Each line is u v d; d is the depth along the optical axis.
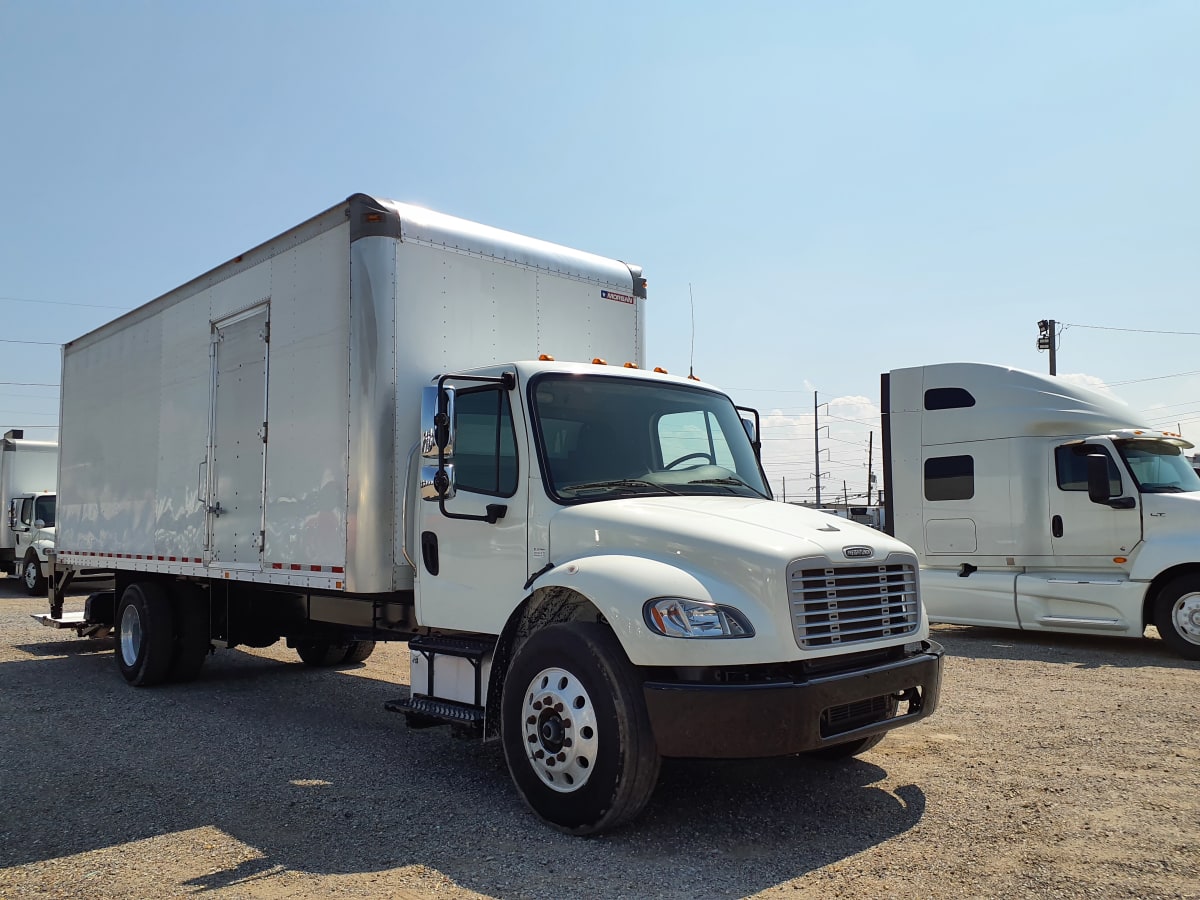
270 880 4.01
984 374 11.94
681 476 5.76
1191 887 3.81
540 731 4.69
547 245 7.23
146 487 8.95
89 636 10.88
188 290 8.37
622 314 7.64
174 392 8.52
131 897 3.84
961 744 6.22
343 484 6.09
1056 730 6.60
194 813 4.97
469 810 4.98
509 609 5.29
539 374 5.46
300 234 6.78
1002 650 10.66
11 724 7.24
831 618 4.54
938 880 3.93
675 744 4.27
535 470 5.23
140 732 6.95
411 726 5.89
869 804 4.99
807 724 4.25
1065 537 11.18
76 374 10.82
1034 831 4.51
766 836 4.52
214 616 8.92
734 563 4.42
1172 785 5.25
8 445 20.62
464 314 6.48
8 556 20.56
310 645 9.61
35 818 4.90
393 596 6.66
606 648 4.47
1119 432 11.04
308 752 6.31
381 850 4.38
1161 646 10.93
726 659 4.23
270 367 7.05
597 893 3.83
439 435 5.37
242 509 7.32
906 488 12.57
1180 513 10.24
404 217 6.20
